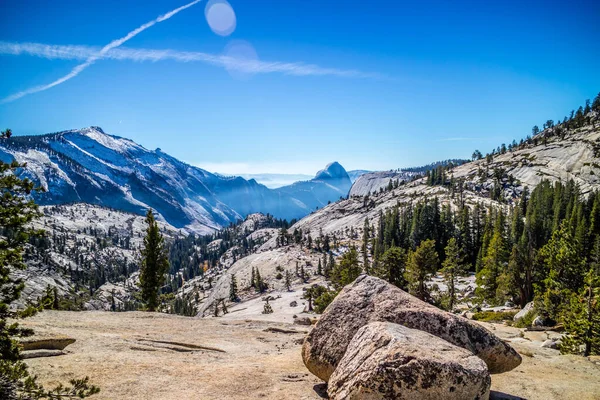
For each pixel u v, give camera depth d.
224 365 16.36
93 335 19.25
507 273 64.00
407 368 9.56
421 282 59.34
